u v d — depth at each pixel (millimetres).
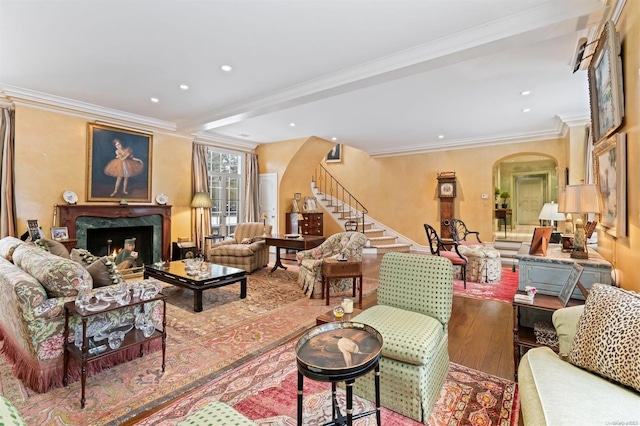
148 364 2453
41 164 4523
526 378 1523
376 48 3105
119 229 5520
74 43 3020
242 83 3980
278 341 2896
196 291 3678
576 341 1596
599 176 2730
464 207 7617
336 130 6609
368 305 3963
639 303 1421
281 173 7758
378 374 1566
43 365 2100
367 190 9172
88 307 2029
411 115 5480
